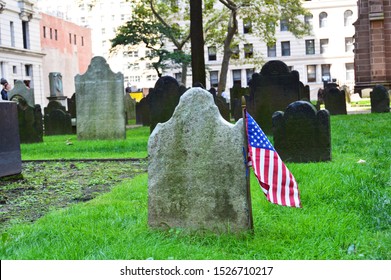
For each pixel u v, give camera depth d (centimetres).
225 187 584
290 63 7312
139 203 755
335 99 2352
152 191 606
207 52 7412
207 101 589
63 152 1495
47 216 692
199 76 2131
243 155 578
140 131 2047
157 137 604
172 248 534
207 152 588
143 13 3809
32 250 535
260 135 580
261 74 1529
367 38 3428
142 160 1288
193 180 593
